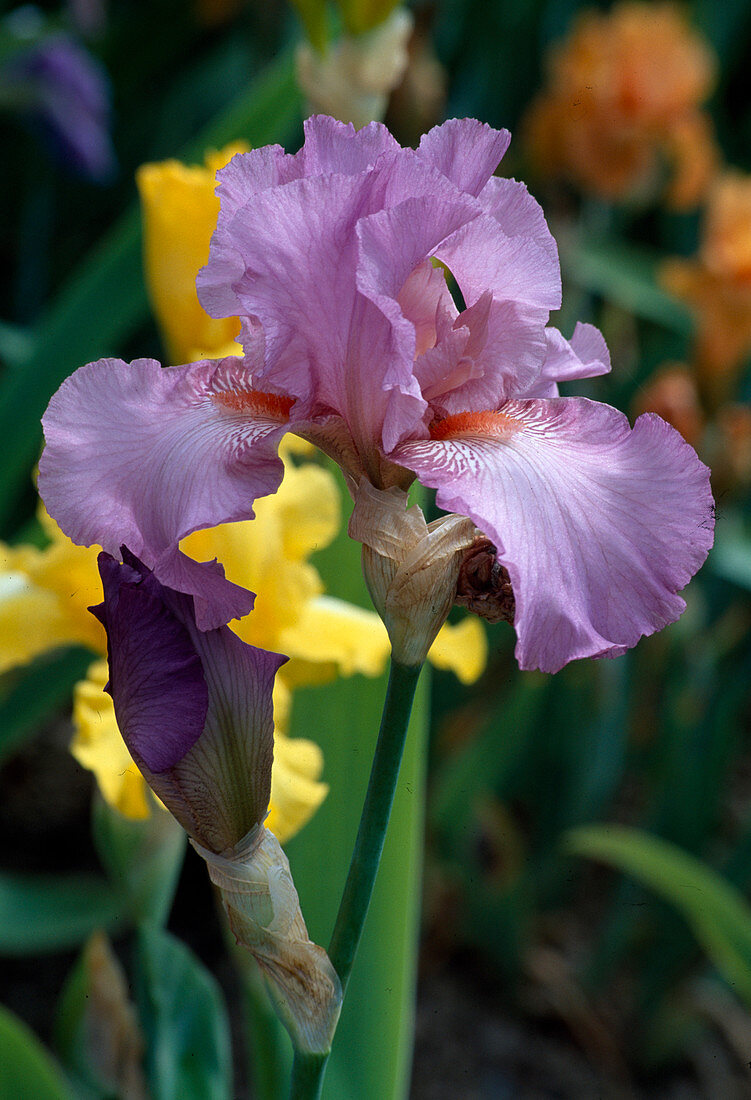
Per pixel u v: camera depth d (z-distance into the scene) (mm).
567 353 559
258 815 549
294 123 1215
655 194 1795
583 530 521
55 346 1118
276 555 697
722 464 1342
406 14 810
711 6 2107
